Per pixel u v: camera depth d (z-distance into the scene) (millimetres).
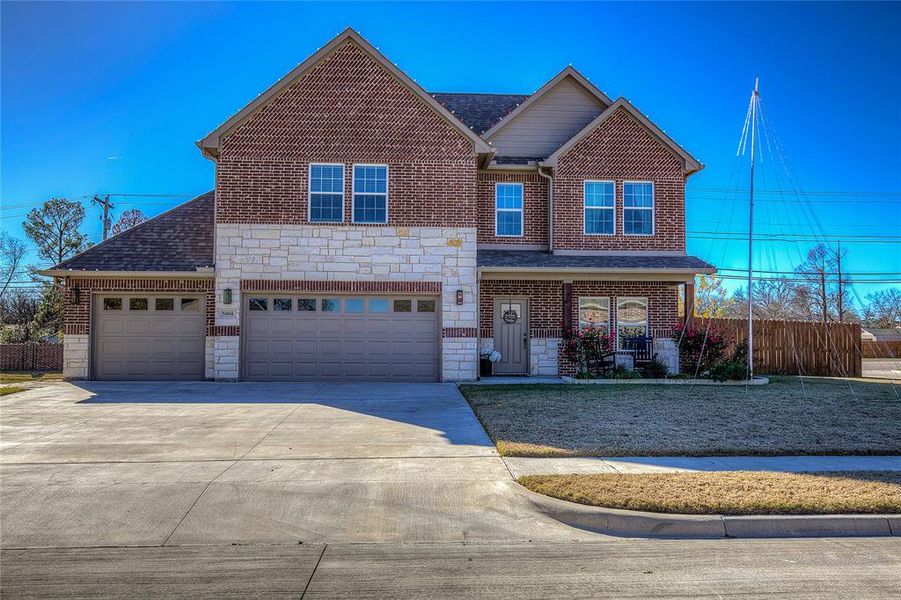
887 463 7777
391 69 15953
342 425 10016
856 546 5375
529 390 13875
